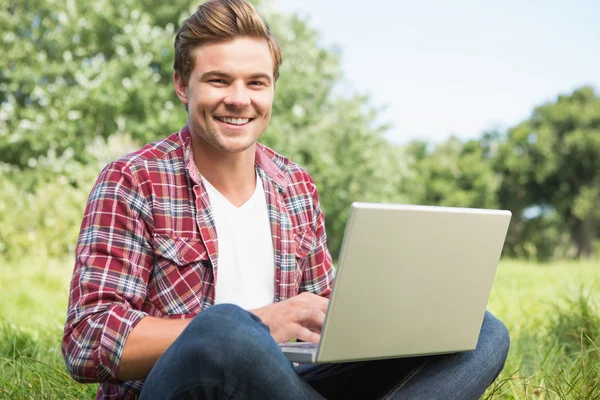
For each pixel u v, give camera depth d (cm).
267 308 156
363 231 138
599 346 313
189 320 160
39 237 994
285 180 202
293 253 192
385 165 1869
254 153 192
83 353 157
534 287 562
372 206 138
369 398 180
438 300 155
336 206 1792
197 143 186
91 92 1380
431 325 156
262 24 182
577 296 393
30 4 1507
